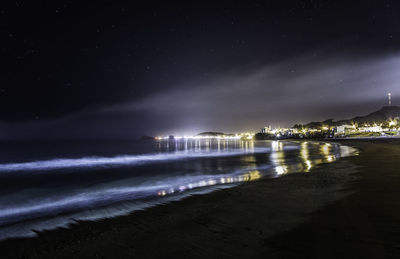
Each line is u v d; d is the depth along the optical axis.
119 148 78.62
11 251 4.81
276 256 3.85
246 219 5.90
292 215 6.01
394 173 11.60
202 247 4.40
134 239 5.01
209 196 8.90
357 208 6.20
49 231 6.00
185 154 43.84
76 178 17.62
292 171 15.90
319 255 3.79
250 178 13.83
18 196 11.83
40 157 41.69
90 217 7.07
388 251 3.81
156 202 8.50
